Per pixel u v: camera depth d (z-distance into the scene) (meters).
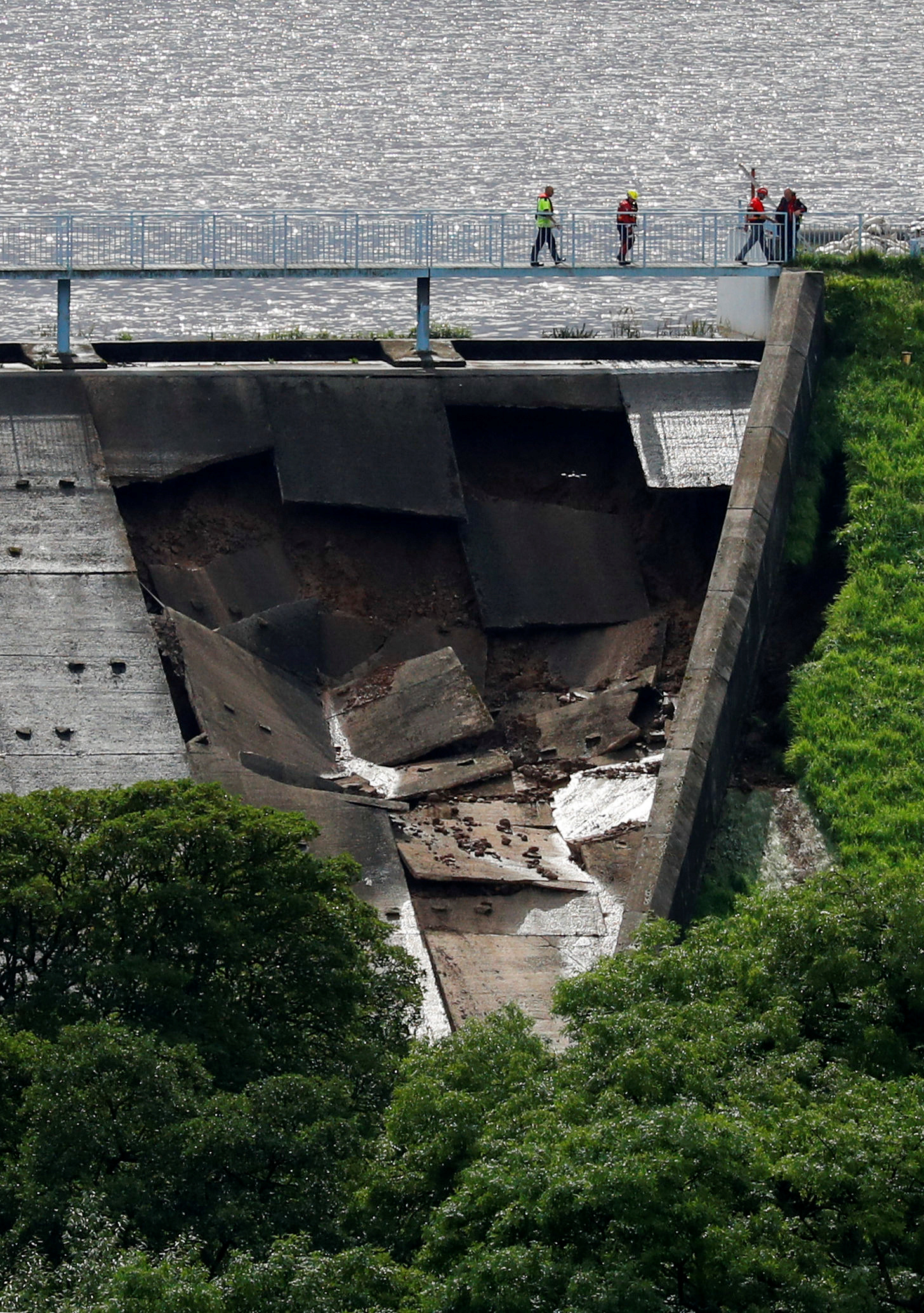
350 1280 71.88
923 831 125.88
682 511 154.62
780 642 141.25
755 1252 71.44
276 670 144.12
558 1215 72.31
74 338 165.75
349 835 126.69
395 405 154.75
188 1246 74.19
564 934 122.38
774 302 159.25
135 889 92.88
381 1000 98.06
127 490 149.12
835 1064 83.12
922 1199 74.62
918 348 156.75
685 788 124.19
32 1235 78.44
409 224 199.00
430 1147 80.00
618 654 148.12
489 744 141.50
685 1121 73.25
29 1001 89.50
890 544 143.75
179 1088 82.50
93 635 135.25
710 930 92.62
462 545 152.50
